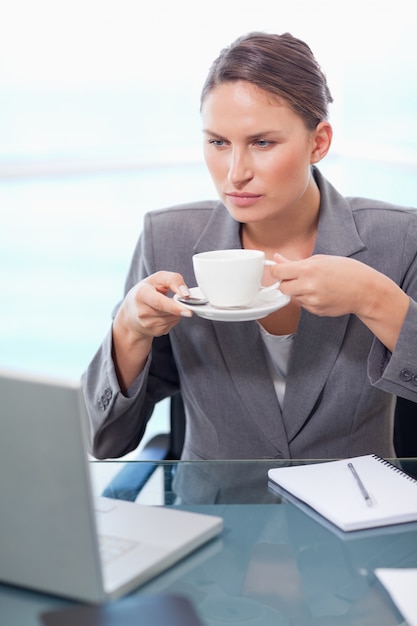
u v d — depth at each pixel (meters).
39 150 16.36
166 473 1.32
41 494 0.90
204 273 1.33
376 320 1.42
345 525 1.12
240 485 1.27
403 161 11.35
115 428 1.61
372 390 1.60
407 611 0.91
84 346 4.68
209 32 15.23
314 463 1.34
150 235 1.72
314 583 1.00
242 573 1.02
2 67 16.14
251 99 1.40
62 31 16.45
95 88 16.81
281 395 1.64
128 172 12.84
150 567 1.00
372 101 12.90
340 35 13.40
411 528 1.13
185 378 1.67
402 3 11.72
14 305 5.60
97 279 6.27
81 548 0.90
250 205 1.47
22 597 0.94
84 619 0.81
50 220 8.80
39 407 0.86
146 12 16.91
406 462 1.34
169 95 17.27
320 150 1.52
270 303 1.40
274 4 13.93
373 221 1.64
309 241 1.65
